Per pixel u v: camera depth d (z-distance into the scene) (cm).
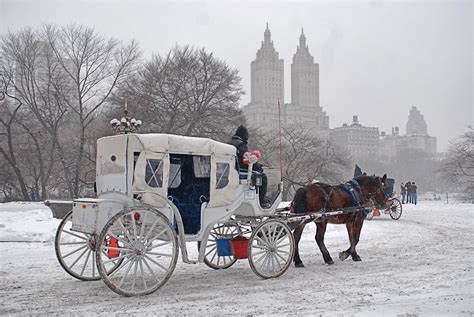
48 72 4394
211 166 929
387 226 2009
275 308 742
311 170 5325
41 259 1159
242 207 1020
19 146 4884
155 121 4150
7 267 1069
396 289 869
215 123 4322
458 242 1516
